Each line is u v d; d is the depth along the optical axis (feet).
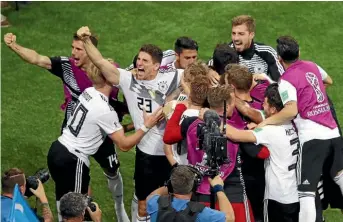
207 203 59.16
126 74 67.77
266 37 114.73
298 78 63.52
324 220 72.33
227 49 69.82
